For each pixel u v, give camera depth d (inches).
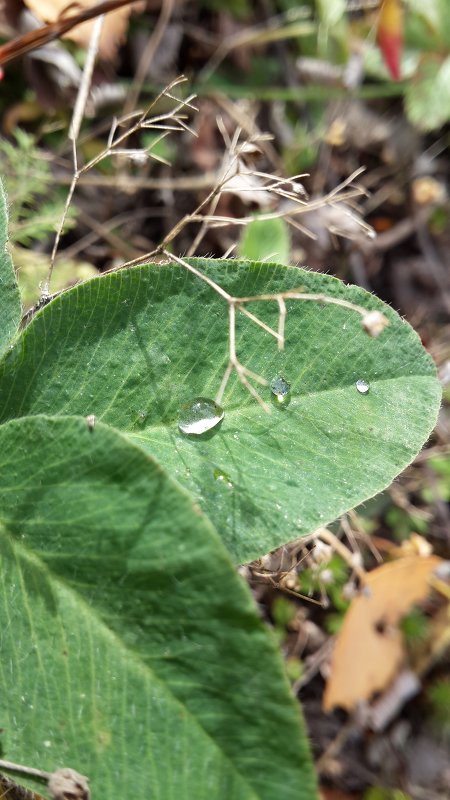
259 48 10.1
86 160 8.9
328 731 8.5
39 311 5.6
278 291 5.8
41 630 5.1
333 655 8.3
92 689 5.0
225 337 5.7
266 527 5.4
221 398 5.7
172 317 5.7
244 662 4.8
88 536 5.0
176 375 5.7
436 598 8.7
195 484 5.5
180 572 4.8
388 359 5.7
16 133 8.1
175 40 9.6
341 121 10.3
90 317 5.6
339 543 8.0
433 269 10.4
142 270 5.7
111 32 8.9
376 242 10.3
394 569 8.4
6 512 5.2
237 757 4.8
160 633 4.9
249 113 9.8
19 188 8.2
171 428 5.6
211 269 5.7
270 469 5.5
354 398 5.7
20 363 5.6
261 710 4.7
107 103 8.9
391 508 9.0
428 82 9.8
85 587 5.0
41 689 5.1
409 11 9.5
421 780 8.5
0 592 5.2
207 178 9.1
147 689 4.9
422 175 10.6
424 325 10.2
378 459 5.6
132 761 4.9
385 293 10.3
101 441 5.0
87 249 8.9
